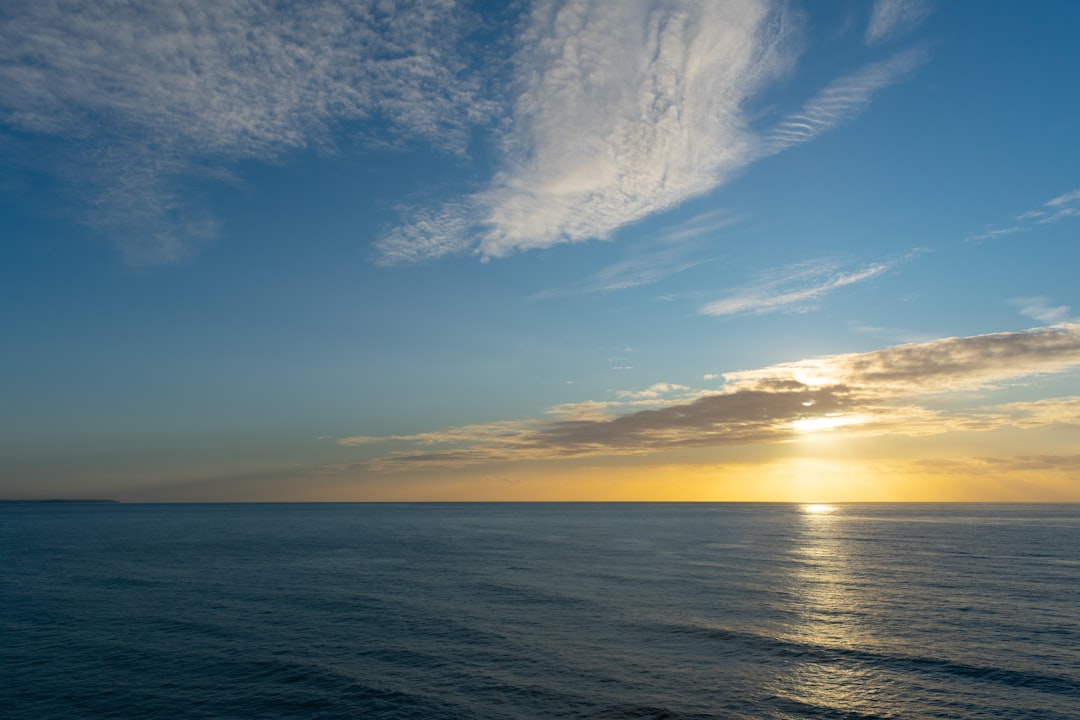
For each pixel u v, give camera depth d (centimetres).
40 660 3247
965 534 12019
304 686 2842
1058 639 3525
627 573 6291
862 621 3981
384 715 2516
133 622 4072
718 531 13650
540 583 5625
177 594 5116
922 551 8462
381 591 5212
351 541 10825
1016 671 2983
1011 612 4231
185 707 2620
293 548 9362
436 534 12875
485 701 2650
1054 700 2623
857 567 6681
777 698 2672
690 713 2517
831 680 2880
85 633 3784
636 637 3622
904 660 3156
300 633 3750
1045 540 10312
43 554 8450
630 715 2502
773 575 6088
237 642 3553
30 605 4678
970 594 4916
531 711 2542
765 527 15225
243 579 5981
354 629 3844
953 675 2938
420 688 2803
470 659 3212
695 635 3656
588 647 3425
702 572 6350
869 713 2508
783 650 3347
